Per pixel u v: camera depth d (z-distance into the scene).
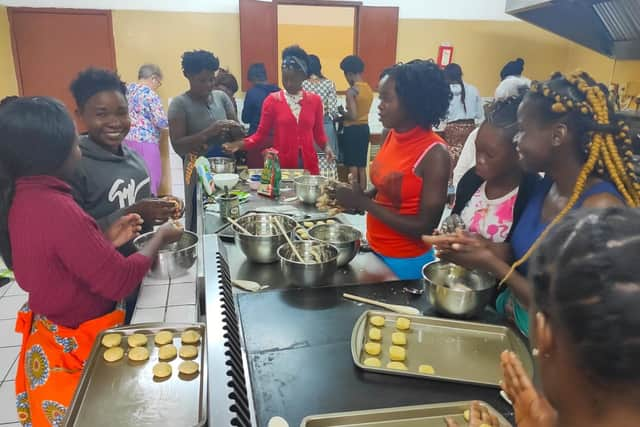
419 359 1.01
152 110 3.74
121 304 1.38
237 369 0.96
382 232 1.73
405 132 1.63
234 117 3.22
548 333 0.43
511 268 1.02
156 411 0.95
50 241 1.07
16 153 1.04
